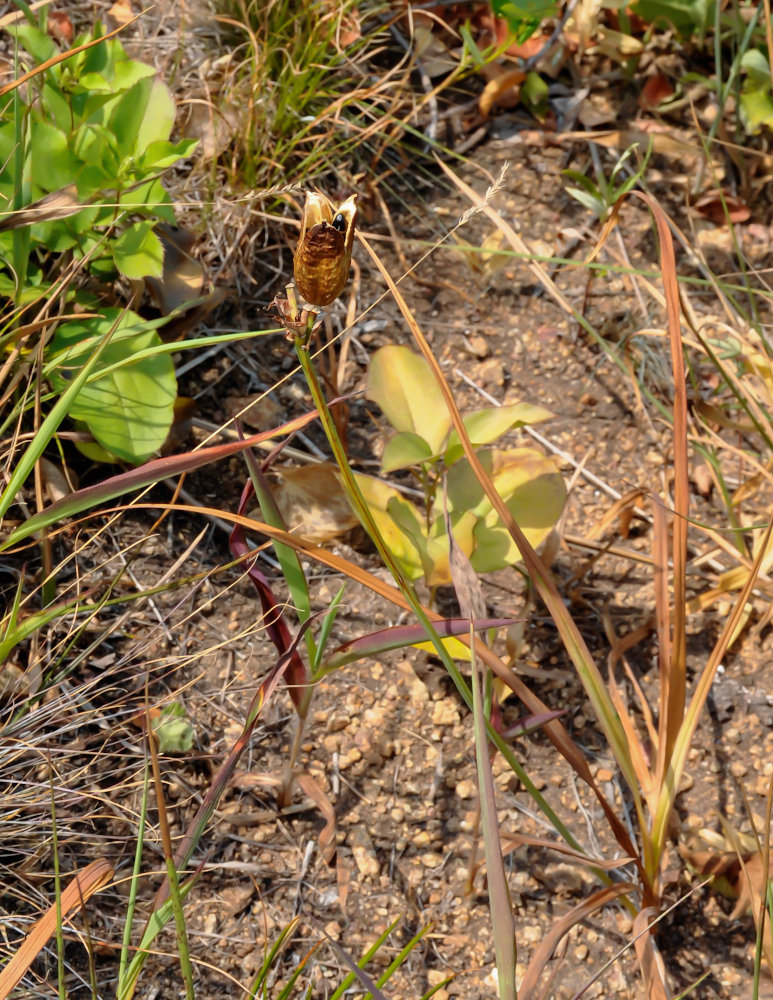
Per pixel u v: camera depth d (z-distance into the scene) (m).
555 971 0.71
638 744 0.77
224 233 1.04
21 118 0.80
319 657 0.73
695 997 0.77
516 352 1.08
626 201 1.19
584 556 0.94
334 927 0.77
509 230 0.82
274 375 1.01
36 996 0.73
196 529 0.90
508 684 0.71
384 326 1.08
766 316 1.11
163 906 0.68
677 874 0.79
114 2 1.13
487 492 0.69
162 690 0.81
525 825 0.80
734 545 0.92
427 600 0.91
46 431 0.69
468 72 1.23
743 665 0.89
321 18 1.13
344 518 0.83
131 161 0.84
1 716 0.78
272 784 0.78
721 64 1.28
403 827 0.80
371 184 1.14
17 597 0.73
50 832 0.76
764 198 1.20
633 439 1.03
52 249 0.82
